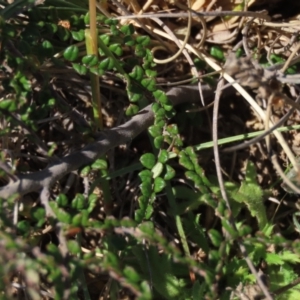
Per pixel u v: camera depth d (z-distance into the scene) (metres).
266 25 0.52
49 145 0.51
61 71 0.49
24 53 0.44
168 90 0.50
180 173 0.52
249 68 0.41
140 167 0.48
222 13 0.47
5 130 0.42
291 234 0.52
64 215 0.40
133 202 0.51
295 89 0.53
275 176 0.53
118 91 0.52
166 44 0.53
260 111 0.48
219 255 0.41
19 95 0.42
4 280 0.38
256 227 0.52
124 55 0.52
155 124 0.46
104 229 0.41
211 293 0.42
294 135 0.53
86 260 0.39
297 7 0.54
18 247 0.37
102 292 0.50
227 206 0.44
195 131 0.54
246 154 0.53
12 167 0.42
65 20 0.48
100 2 0.51
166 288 0.48
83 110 0.52
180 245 0.51
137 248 0.48
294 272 0.50
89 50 0.46
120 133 0.47
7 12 0.45
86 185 0.49
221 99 0.54
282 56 0.53
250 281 0.48
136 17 0.48
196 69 0.51
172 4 0.53
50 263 0.37
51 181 0.43
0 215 0.40
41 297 0.49
